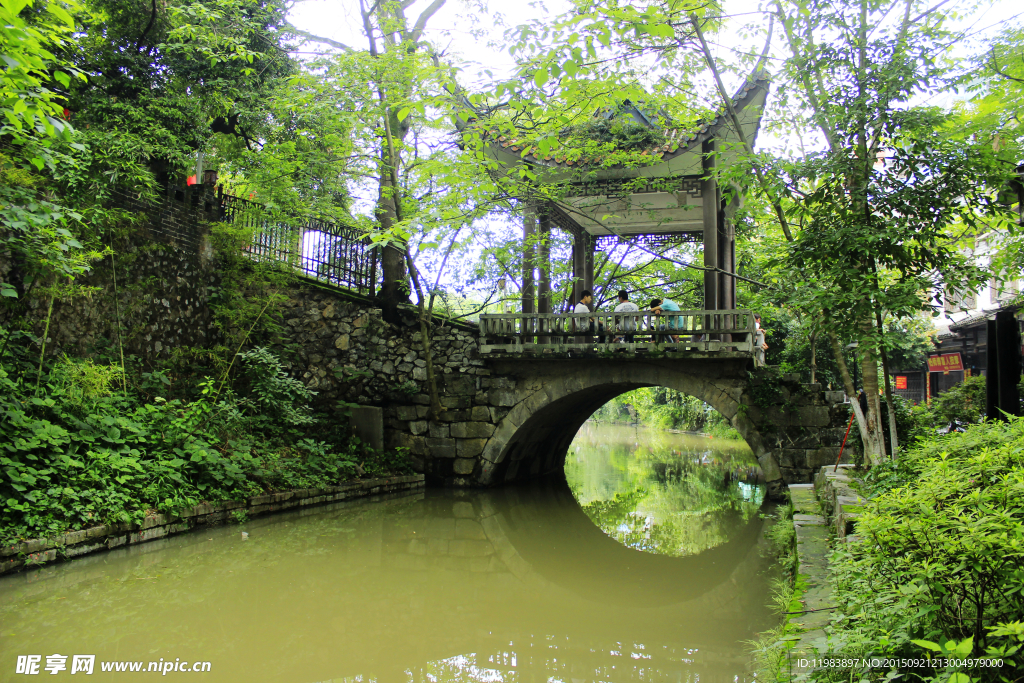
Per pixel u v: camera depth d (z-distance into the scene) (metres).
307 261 14.02
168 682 4.51
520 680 4.81
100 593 6.19
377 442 13.41
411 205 11.66
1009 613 2.46
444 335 13.70
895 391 23.30
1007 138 7.75
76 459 7.54
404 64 11.27
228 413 10.33
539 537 10.31
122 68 11.12
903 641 2.55
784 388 12.12
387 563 8.17
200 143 11.77
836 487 6.79
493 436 13.37
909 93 6.55
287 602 6.44
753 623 6.22
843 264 6.53
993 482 2.94
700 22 7.97
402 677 4.84
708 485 16.45
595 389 13.88
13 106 4.82
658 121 12.34
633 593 7.46
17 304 8.27
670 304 13.05
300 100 11.35
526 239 13.06
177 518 8.13
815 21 6.89
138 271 10.88
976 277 6.29
